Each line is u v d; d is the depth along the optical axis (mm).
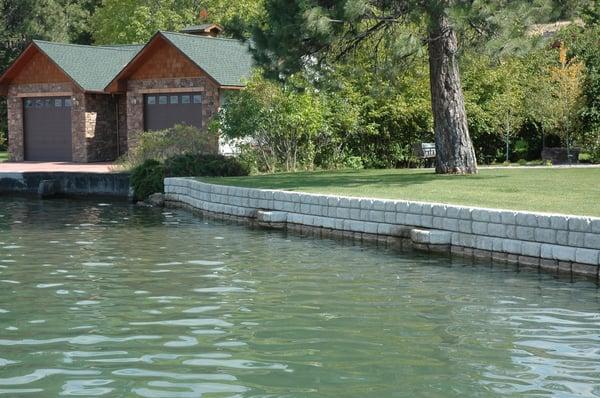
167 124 33250
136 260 13031
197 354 7449
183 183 22391
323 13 19109
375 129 29688
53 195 26438
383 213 15180
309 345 7773
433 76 21719
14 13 56562
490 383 6625
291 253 13875
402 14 20375
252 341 7918
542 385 6570
